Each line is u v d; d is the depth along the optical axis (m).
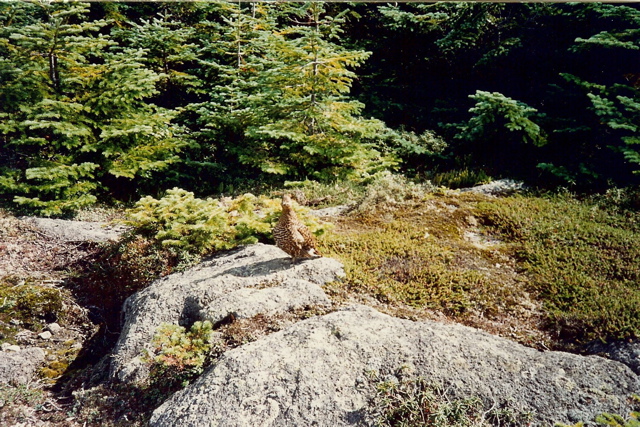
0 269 7.59
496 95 9.84
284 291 5.82
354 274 6.41
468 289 6.36
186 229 7.31
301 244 6.30
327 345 4.86
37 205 9.36
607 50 10.45
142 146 10.59
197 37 13.65
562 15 11.37
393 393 4.48
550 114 11.17
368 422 4.30
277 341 4.96
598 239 7.44
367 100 13.54
